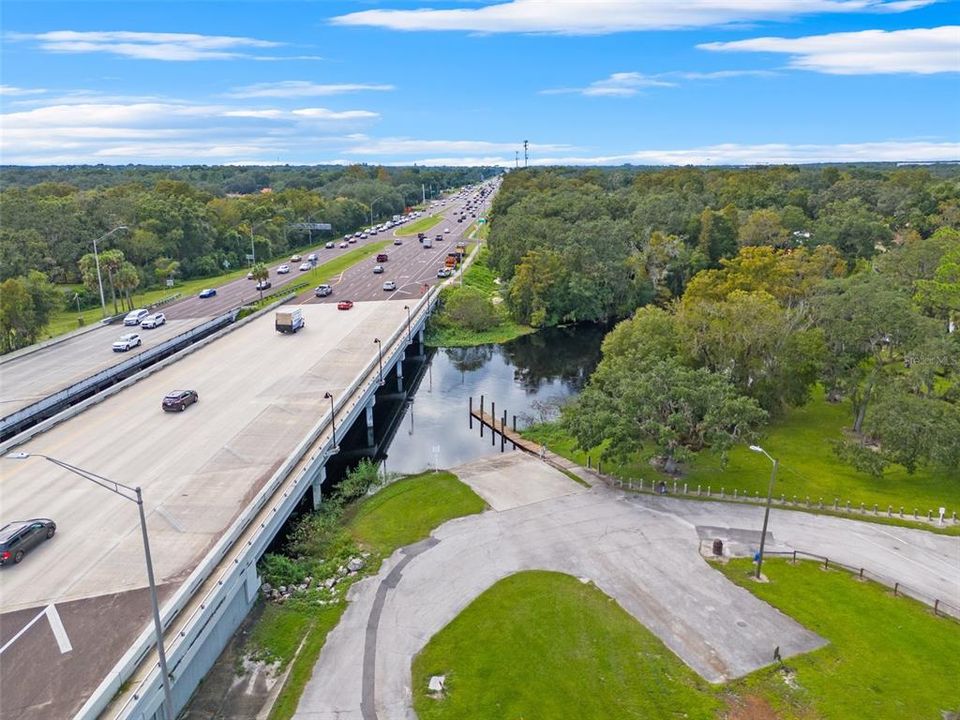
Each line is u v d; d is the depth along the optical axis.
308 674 32.31
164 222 138.38
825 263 102.44
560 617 36.12
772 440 62.75
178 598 30.42
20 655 28.05
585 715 29.92
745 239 125.75
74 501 41.31
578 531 45.41
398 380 84.44
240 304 106.50
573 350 105.19
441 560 42.03
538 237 132.12
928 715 29.92
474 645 34.12
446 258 145.38
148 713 26.66
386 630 35.44
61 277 123.56
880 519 47.34
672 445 52.03
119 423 54.81
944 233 92.06
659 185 192.12
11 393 62.78
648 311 72.38
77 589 32.50
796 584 39.44
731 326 66.44
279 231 170.88
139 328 91.38
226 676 32.31
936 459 49.53
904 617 36.62
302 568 41.12
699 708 30.30
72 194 161.75
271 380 66.31
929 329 61.12
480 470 56.66
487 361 99.31
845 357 64.81
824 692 31.16
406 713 29.97
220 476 45.09
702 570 40.72
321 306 104.62
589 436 51.19
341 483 54.44
